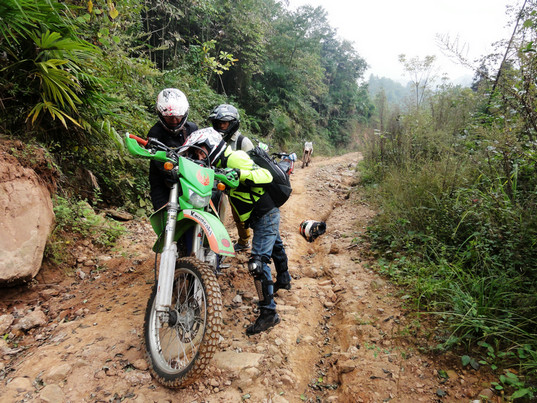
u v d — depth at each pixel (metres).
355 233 5.26
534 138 3.71
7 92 3.90
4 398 2.15
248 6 16.22
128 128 5.51
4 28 3.43
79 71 4.24
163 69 11.55
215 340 2.18
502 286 2.92
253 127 19.59
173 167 2.55
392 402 2.31
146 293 3.46
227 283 3.91
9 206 3.19
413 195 4.76
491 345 2.63
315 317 3.47
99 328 2.87
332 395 2.52
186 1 13.17
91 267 3.90
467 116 6.41
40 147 4.04
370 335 2.96
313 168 12.08
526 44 3.98
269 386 2.50
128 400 2.22
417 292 3.31
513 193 3.58
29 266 3.17
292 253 4.88
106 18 5.23
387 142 8.05
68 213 4.13
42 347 2.65
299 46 23.48
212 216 2.55
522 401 2.18
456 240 3.86
